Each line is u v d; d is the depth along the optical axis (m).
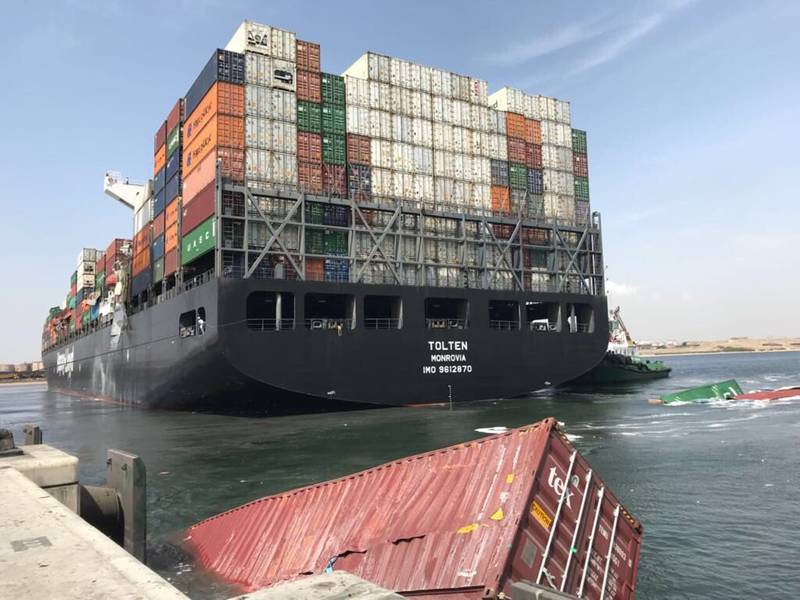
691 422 34.91
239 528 13.20
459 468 9.98
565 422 36.12
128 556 4.52
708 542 13.95
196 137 45.31
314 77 45.53
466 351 46.97
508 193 53.69
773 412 38.81
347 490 11.46
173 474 23.44
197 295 41.34
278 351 39.59
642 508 16.95
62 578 4.03
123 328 64.38
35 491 6.67
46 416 54.09
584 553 9.01
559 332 51.97
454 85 52.22
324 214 44.25
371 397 42.81
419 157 49.44
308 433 33.56
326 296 43.19
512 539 8.00
